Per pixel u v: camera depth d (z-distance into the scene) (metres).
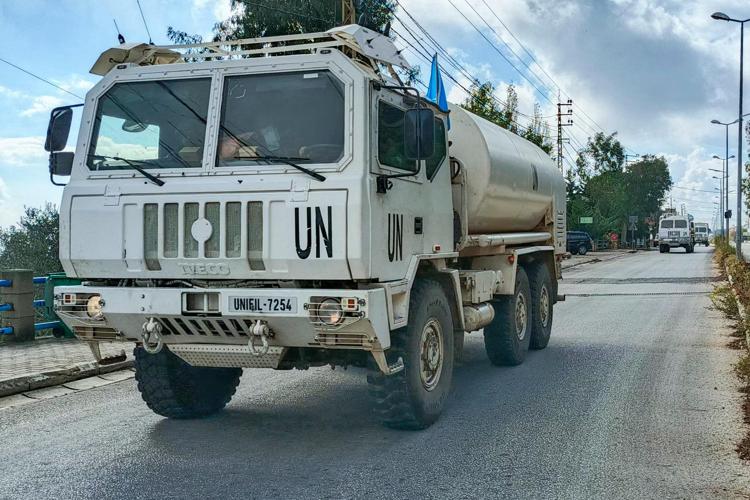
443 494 5.14
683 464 5.79
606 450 6.16
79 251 6.18
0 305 11.86
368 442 6.42
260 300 5.74
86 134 6.38
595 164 92.19
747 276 20.44
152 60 6.88
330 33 6.34
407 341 6.45
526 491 5.20
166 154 6.16
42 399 8.33
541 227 12.27
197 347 6.19
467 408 7.65
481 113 33.28
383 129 6.16
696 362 10.23
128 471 5.69
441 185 7.55
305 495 5.13
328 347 5.89
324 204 5.69
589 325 14.49
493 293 9.26
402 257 6.45
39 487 5.35
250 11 21.84
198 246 5.86
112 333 6.36
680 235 66.50
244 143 6.02
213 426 7.02
